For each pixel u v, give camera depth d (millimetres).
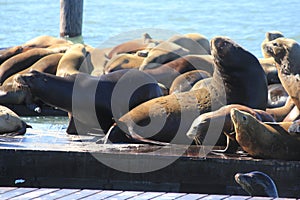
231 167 29656
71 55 43188
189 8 90312
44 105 41094
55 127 36969
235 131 30375
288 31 73812
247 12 87312
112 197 20734
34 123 38875
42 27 74312
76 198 20625
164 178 29891
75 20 65375
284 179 29625
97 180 30141
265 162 29656
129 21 79625
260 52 61125
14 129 33469
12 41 66188
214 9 89438
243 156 30375
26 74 34594
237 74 34719
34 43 50312
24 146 30859
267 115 32188
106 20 79562
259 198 20812
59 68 42562
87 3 93500
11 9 87250
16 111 40906
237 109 30453
